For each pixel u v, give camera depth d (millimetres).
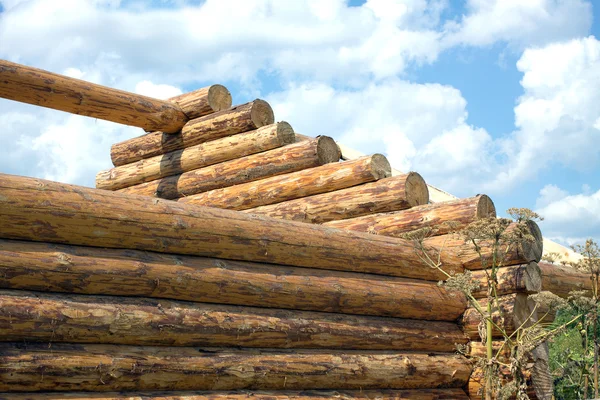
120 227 5375
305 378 6070
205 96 11172
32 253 4902
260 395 5734
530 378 7285
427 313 7445
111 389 5000
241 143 10531
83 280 5074
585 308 7059
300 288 6363
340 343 6531
